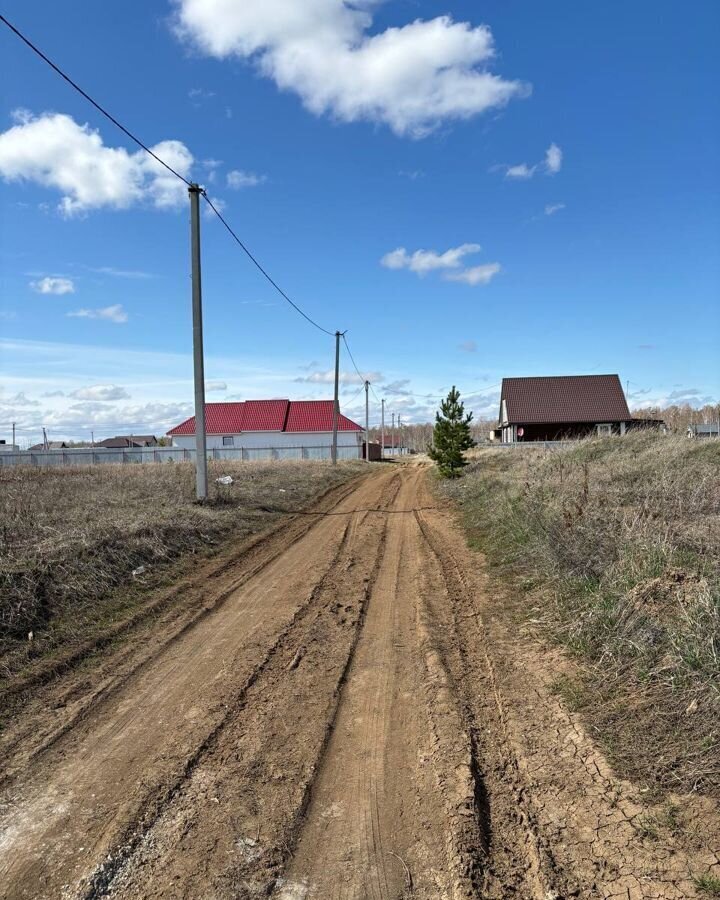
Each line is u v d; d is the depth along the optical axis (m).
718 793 2.96
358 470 32.44
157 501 12.64
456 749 3.80
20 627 5.93
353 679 5.06
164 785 3.56
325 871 2.84
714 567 5.02
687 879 2.55
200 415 13.98
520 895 2.63
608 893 2.58
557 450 18.89
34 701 4.76
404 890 2.70
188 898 2.69
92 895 2.72
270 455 47.66
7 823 3.25
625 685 4.15
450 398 23.20
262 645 5.87
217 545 10.62
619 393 47.09
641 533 6.34
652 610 4.74
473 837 2.97
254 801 3.39
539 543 7.88
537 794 3.32
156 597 7.43
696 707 3.55
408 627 6.34
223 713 4.47
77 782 3.62
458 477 22.22
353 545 10.98
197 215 13.84
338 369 33.28
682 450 12.66
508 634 5.77
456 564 9.01
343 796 3.42
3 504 10.77
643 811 2.99
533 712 4.20
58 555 7.54
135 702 4.70
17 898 2.71
